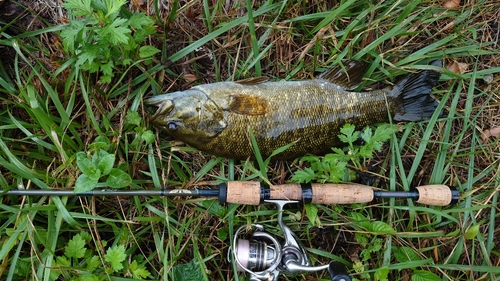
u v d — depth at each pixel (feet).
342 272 1.55
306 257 1.67
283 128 1.68
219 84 1.66
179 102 1.62
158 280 1.75
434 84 1.78
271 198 1.66
